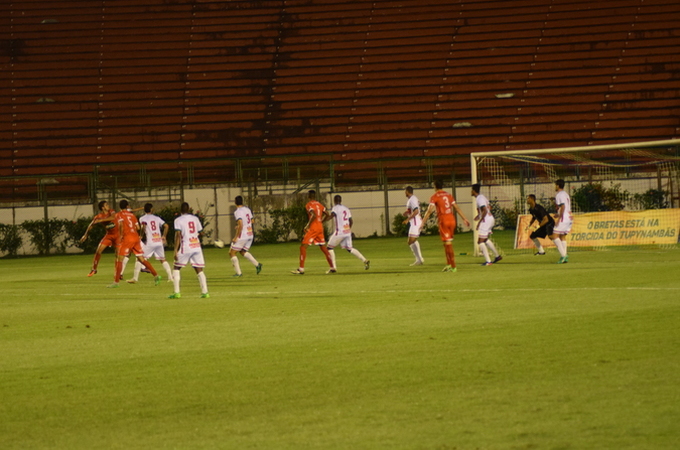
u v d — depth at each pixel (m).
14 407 14.30
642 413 12.11
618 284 28.86
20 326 24.64
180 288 36.59
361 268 44.72
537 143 92.44
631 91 96.19
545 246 52.88
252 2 112.19
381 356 17.34
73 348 20.12
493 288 29.67
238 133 96.56
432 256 53.28
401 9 109.69
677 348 16.66
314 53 105.81
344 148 93.94
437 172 86.88
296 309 26.03
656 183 75.94
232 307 27.44
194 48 107.50
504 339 18.61
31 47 107.19
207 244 86.31
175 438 11.99
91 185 87.25
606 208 71.44
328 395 14.17
